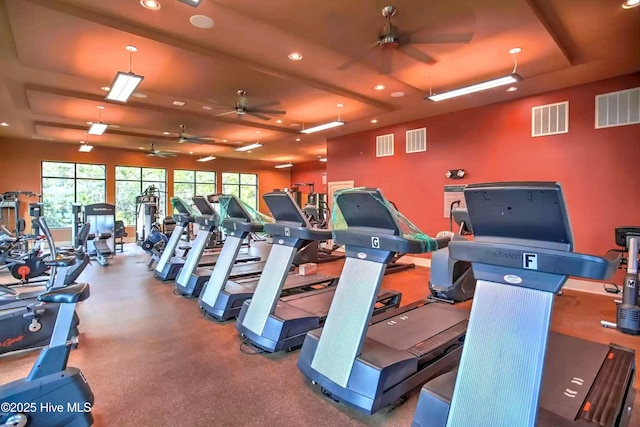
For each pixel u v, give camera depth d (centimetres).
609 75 505
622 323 361
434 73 500
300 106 662
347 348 232
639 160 493
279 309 338
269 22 363
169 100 630
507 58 443
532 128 595
